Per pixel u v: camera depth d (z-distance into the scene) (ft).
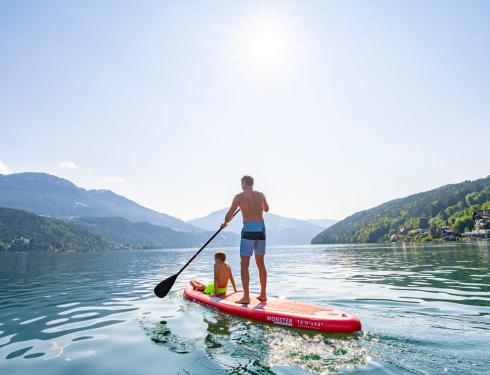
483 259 56.13
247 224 19.52
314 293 26.14
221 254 22.43
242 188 20.21
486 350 11.42
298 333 14.40
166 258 132.05
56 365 11.88
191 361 11.62
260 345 12.98
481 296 22.03
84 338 15.14
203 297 21.77
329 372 10.12
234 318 17.62
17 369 11.58
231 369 10.68
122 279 43.11
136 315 19.56
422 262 56.54
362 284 30.91
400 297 22.74
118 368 11.39
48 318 19.57
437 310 18.10
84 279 43.88
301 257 109.40
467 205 465.88
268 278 39.91
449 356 10.96
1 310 22.39
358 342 12.80
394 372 9.90
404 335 13.41
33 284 38.70
